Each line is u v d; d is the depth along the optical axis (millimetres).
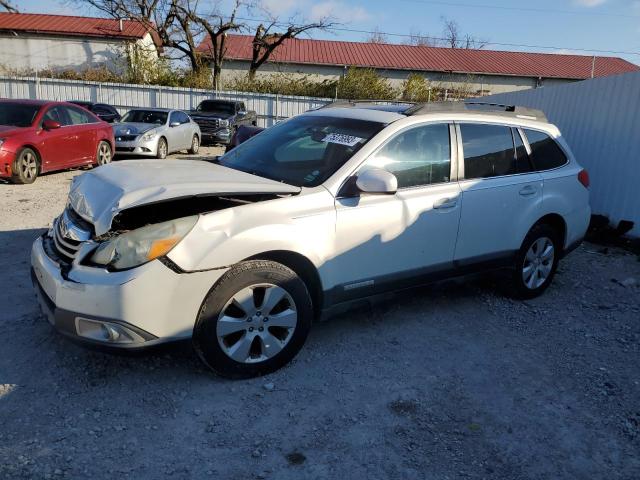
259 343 3592
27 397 3273
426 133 4410
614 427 3307
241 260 3396
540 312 5031
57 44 33500
